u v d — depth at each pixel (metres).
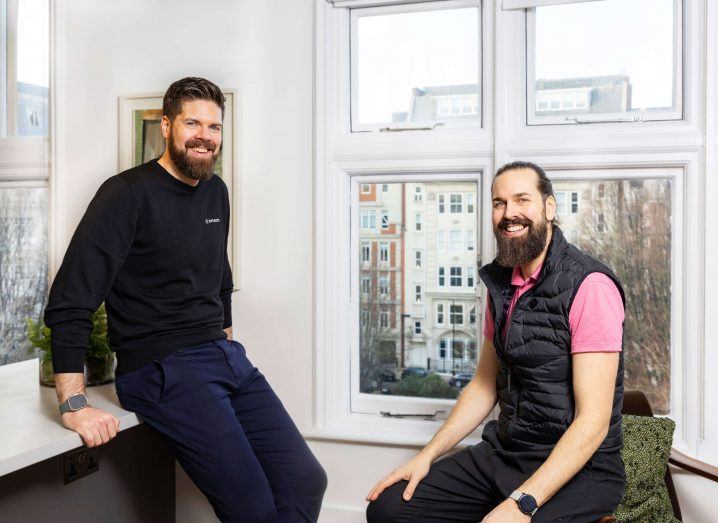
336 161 2.12
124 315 1.49
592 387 1.36
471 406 1.71
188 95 1.48
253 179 2.18
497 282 1.62
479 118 2.09
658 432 1.64
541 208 1.50
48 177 2.33
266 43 2.16
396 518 1.55
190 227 1.53
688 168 1.86
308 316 2.15
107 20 2.29
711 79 1.83
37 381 1.89
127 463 1.87
